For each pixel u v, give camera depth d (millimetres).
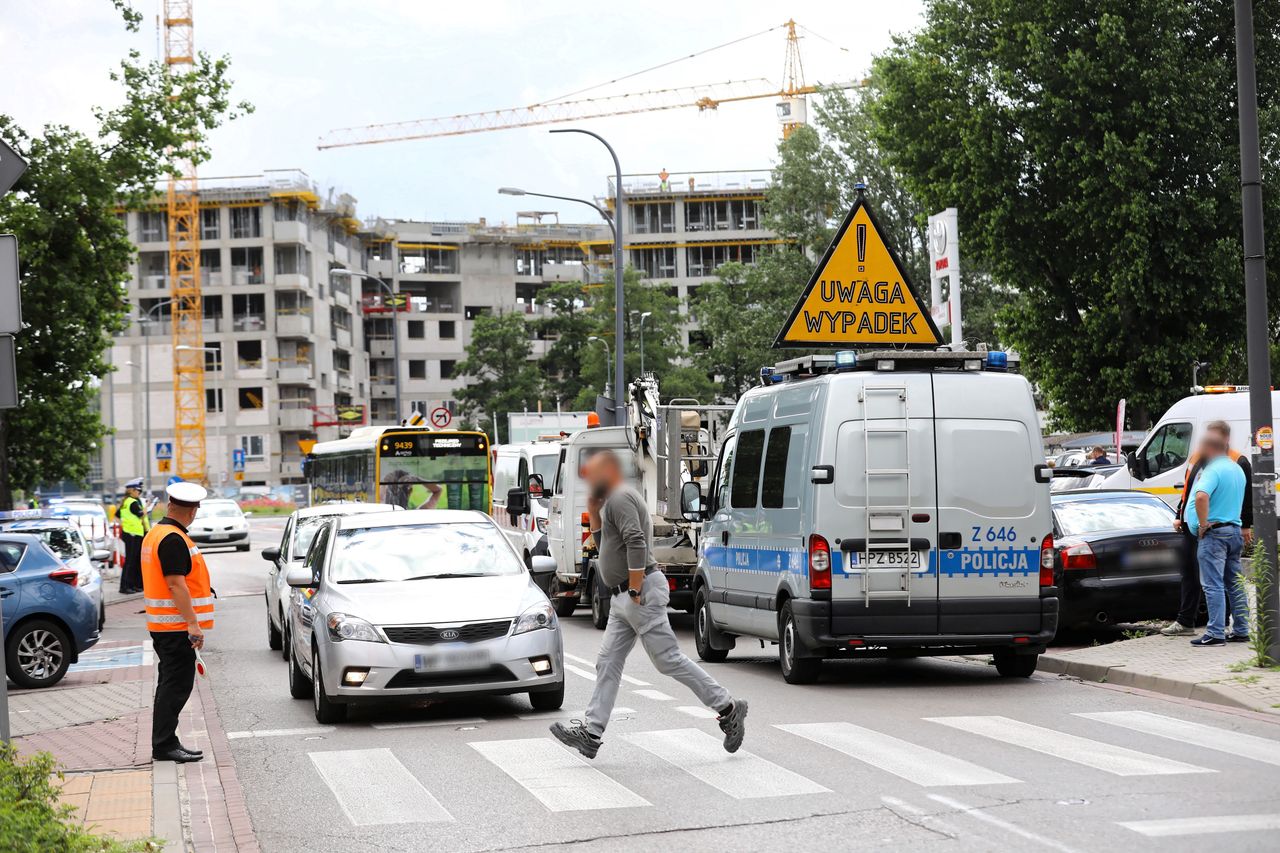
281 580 26547
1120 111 57906
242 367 157500
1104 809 11000
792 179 100562
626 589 14148
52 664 24219
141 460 155875
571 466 34031
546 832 11070
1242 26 19078
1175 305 57938
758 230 193750
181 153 47562
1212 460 20734
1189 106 56719
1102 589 22547
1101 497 24625
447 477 48906
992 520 19391
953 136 62562
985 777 12523
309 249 161500
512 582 19234
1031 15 60000
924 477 19312
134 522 49000
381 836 11258
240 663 27250
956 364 19859
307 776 14250
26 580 24109
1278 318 61219
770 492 21094
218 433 157375
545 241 196375
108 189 44812
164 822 11828
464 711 18938
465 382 190125
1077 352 61500
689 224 195625
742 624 22312
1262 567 18391
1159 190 57562
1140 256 56906
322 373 165125
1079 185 57188
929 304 93500
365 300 185875
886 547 19203
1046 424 68312
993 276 64062
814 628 19250
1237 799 11234
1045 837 10133
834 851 10008
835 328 27625
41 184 44125
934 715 16641
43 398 47281
